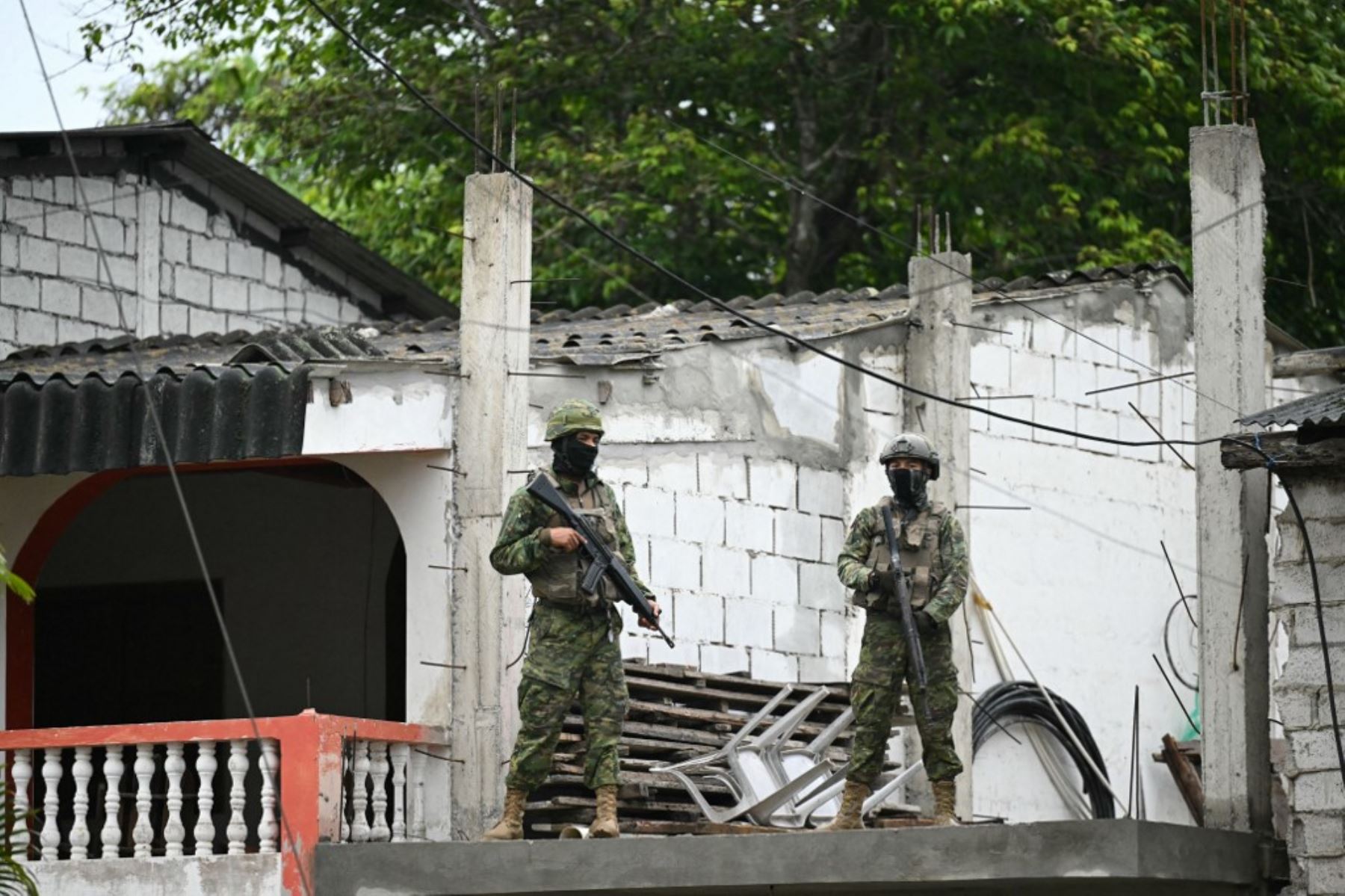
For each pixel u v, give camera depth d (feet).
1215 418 92.79
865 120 188.14
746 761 96.68
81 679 130.72
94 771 115.55
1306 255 192.44
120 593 130.52
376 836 91.15
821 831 83.41
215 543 129.29
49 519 106.22
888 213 186.60
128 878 90.12
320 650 126.21
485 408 95.71
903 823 94.84
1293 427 97.96
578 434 87.86
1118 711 128.36
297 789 88.22
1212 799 91.50
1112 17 173.58
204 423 95.04
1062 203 174.91
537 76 186.80
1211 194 93.45
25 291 139.03
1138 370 133.28
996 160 181.16
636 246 187.83
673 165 178.70
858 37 188.85
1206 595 92.53
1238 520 92.32
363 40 192.54
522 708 87.76
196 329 150.30
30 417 97.19
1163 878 81.46
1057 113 182.80
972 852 81.30
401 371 95.09
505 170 98.32
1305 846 88.22
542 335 117.80
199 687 128.36
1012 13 176.45
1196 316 93.50
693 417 107.04
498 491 94.99
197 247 150.71
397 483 96.84
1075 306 129.59
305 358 97.45
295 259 158.51
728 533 107.96
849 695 109.91
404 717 123.54
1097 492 129.29
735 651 107.24
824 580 112.98
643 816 97.50
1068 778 125.29
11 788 96.37
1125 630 129.70
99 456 96.07
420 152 191.42
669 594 104.32
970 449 120.16
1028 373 126.11
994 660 121.70
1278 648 131.34
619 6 182.70
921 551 88.07
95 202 144.05
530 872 85.56
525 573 87.66
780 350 112.16
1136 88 179.32
